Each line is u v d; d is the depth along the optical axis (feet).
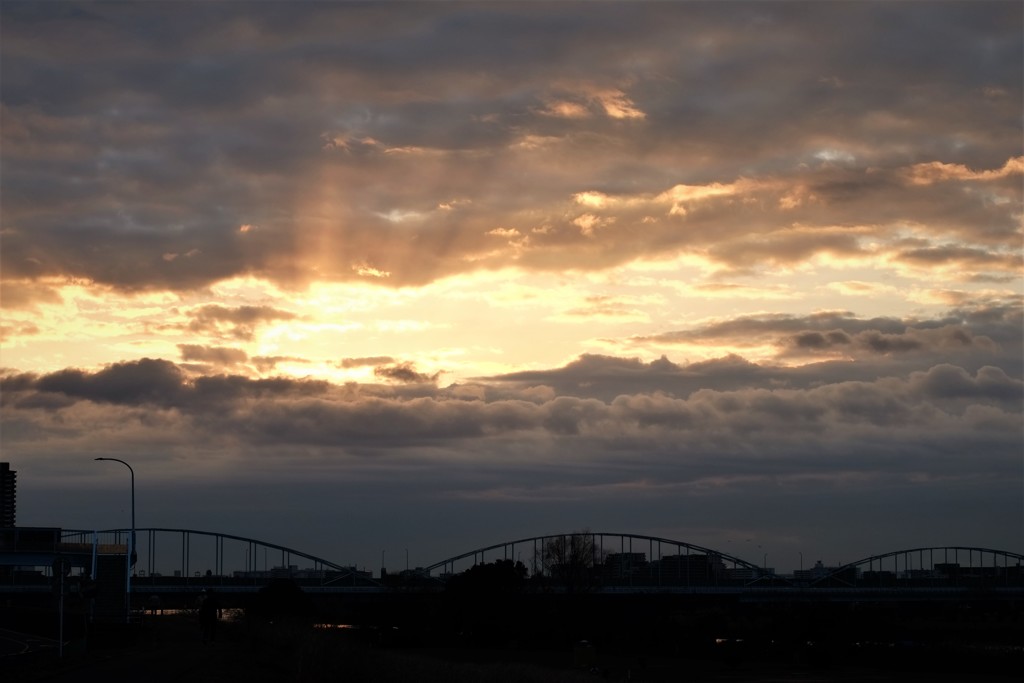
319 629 483.92
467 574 654.94
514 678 292.40
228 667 219.41
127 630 303.89
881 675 498.69
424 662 312.50
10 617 483.10
